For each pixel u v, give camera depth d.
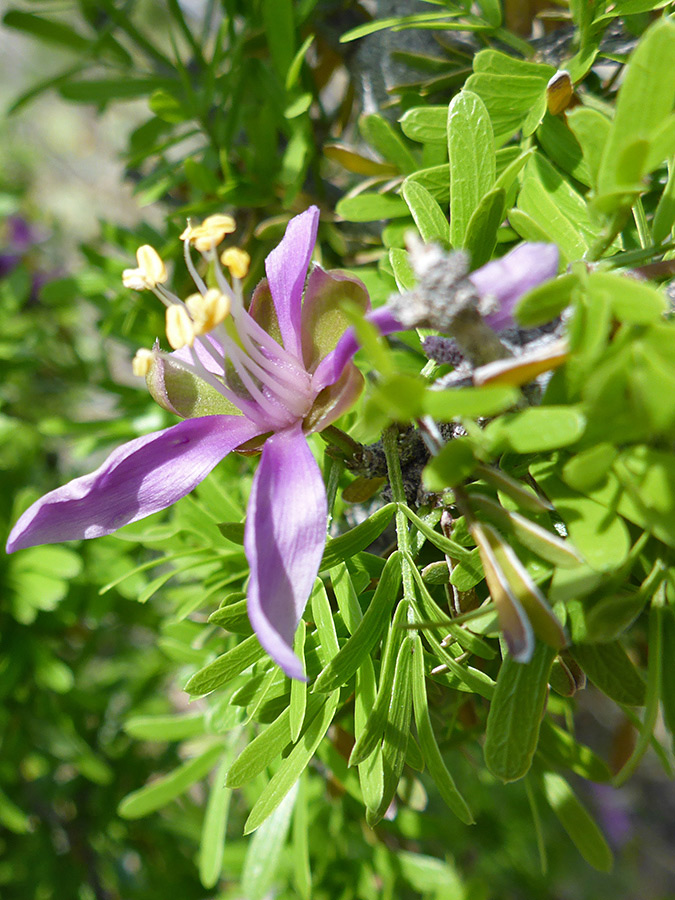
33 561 0.06
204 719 0.05
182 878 0.07
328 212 0.05
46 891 0.07
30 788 0.07
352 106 0.05
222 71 0.05
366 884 0.05
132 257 0.05
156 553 0.07
